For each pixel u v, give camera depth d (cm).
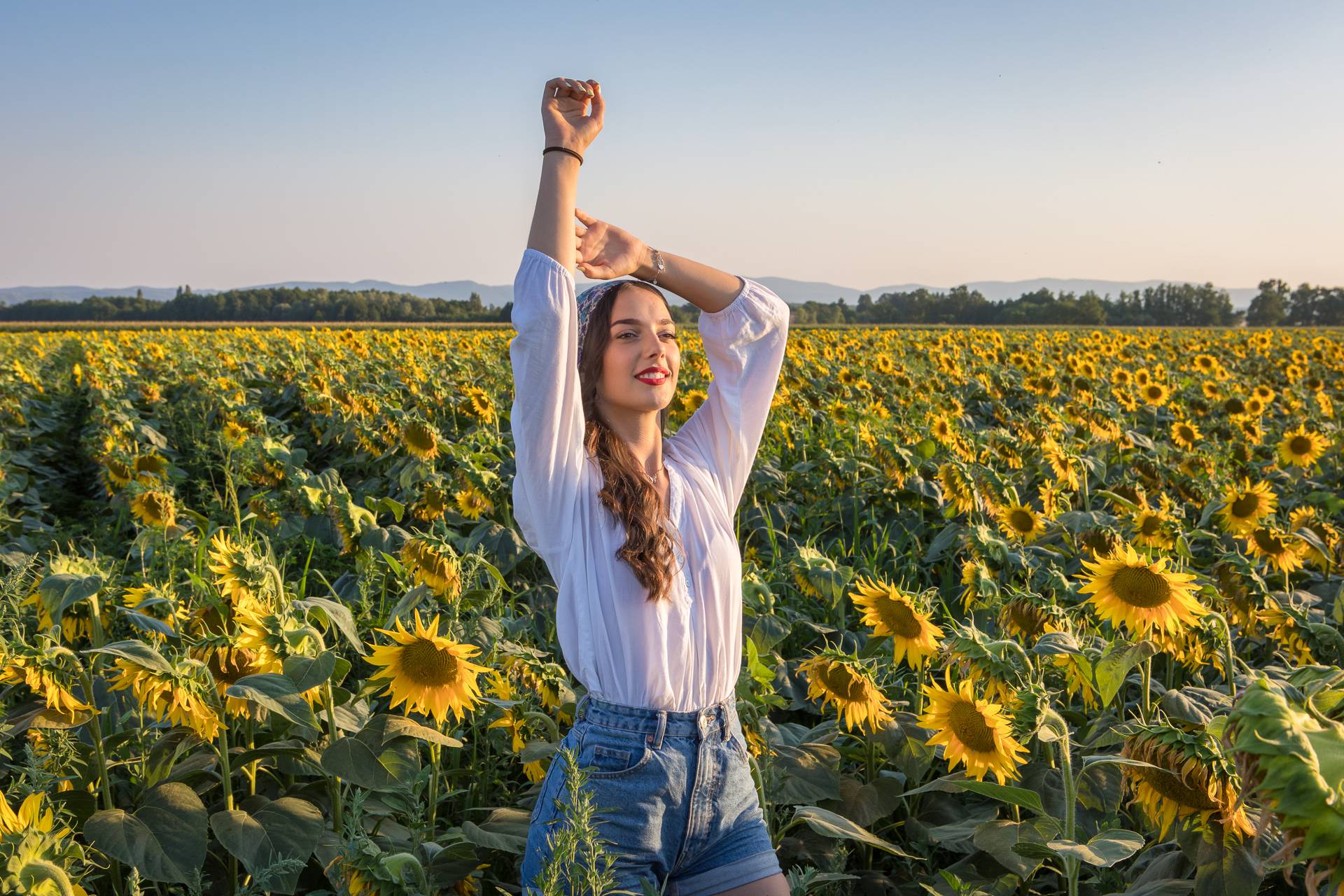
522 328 224
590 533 232
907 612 338
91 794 291
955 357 1875
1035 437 762
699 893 238
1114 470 855
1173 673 414
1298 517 564
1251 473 827
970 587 428
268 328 6612
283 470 744
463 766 385
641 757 226
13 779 325
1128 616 312
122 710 342
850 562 664
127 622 427
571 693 349
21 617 366
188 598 405
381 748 290
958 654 280
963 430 830
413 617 400
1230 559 396
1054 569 425
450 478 639
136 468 761
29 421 1254
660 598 227
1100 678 299
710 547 241
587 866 207
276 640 277
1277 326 11819
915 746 331
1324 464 938
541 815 233
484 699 314
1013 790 257
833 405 1019
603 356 246
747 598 396
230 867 305
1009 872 303
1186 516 672
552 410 226
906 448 762
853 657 312
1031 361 1734
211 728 284
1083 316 9512
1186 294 11994
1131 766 241
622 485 233
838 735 368
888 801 335
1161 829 241
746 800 241
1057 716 257
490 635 386
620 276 254
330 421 1062
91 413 1423
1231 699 303
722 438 267
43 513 842
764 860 238
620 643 228
